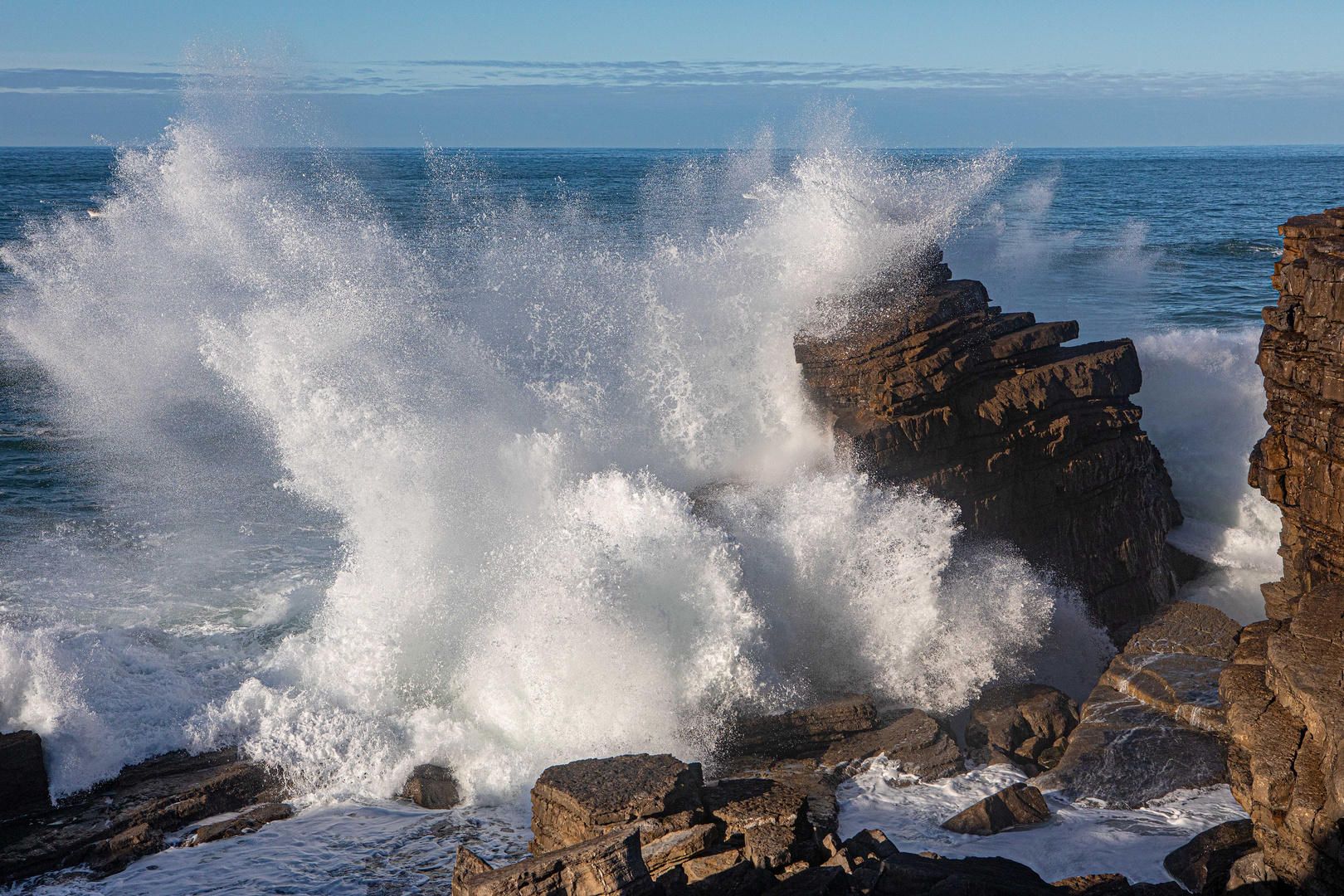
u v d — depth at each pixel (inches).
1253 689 201.3
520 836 257.4
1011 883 186.7
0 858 243.3
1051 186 3700.8
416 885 231.5
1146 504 442.0
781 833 206.7
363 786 288.2
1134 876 215.6
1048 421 407.5
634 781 219.0
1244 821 222.2
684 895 183.8
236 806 274.4
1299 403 263.7
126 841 250.7
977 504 394.0
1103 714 294.7
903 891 185.3
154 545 460.4
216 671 338.3
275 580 423.5
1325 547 259.3
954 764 285.0
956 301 431.2
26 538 462.6
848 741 303.0
